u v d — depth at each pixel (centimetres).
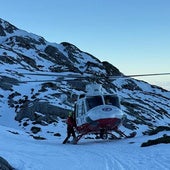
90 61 13225
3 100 5434
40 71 8838
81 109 2517
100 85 2512
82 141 2842
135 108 7269
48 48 12731
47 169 1277
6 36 13550
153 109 8388
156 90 12912
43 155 1666
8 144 2058
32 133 3866
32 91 5788
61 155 1677
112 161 1401
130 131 4753
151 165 1226
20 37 12838
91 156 1612
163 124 6806
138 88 12269
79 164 1373
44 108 4644
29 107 4656
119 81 11925
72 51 13775
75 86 6825
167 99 11706
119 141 2383
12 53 9688
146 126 5516
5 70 7544
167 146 1683
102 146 2100
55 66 10688
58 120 4466
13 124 4406
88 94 2483
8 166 1259
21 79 6825
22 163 1380
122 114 2441
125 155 1556
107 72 12325
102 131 2520
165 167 1166
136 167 1217
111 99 2459
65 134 3838
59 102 5097
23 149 1875
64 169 1272
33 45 12888
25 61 9888
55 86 6194
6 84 6047
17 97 5547
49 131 3934
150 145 1842
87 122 2416
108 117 2355
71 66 11806
